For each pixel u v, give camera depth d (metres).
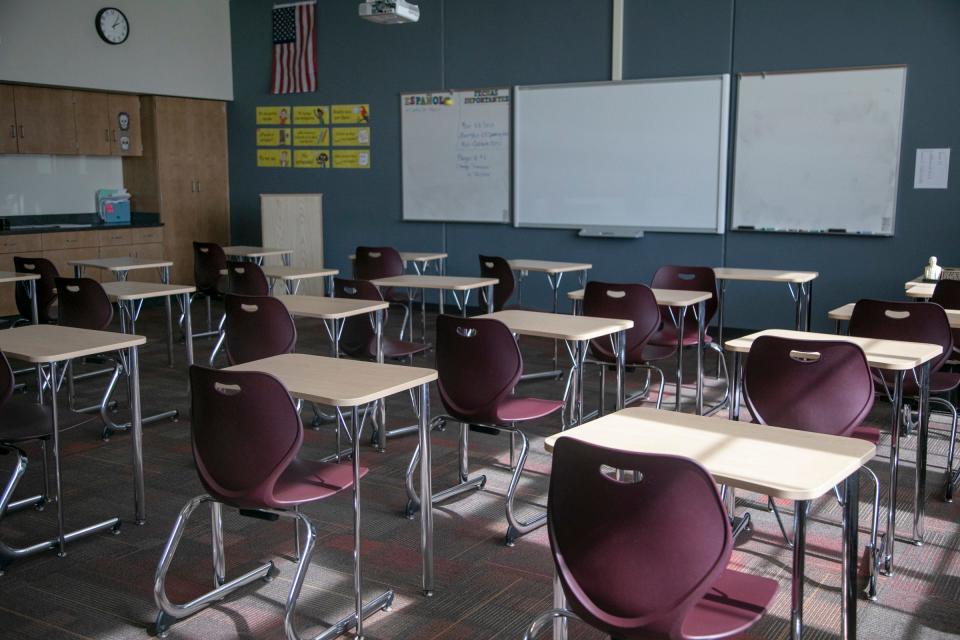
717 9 7.15
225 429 2.31
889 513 2.92
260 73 9.74
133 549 3.16
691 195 7.46
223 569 2.82
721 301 5.79
